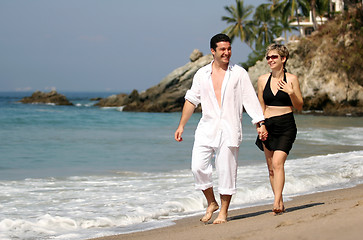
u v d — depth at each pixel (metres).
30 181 12.05
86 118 45.97
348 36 57.56
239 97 7.07
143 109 69.75
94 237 7.05
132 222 8.00
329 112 54.59
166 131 31.41
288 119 7.23
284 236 4.77
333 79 56.22
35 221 7.79
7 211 8.65
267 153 7.54
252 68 67.50
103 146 21.67
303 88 58.06
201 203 9.39
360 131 28.78
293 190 10.91
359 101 55.53
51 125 36.00
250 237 5.05
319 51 57.97
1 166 15.38
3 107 74.12
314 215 5.89
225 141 7.02
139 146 21.64
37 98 98.12
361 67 56.56
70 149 20.44
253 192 10.30
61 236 7.13
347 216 5.25
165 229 7.28
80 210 8.71
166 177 12.74
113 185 11.40
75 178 12.61
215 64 7.11
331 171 13.02
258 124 7.12
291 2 78.12
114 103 81.69
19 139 24.59
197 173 7.14
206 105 7.09
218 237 5.52
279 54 7.32
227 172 7.07
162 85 72.31
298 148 19.97
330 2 75.44
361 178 12.52
